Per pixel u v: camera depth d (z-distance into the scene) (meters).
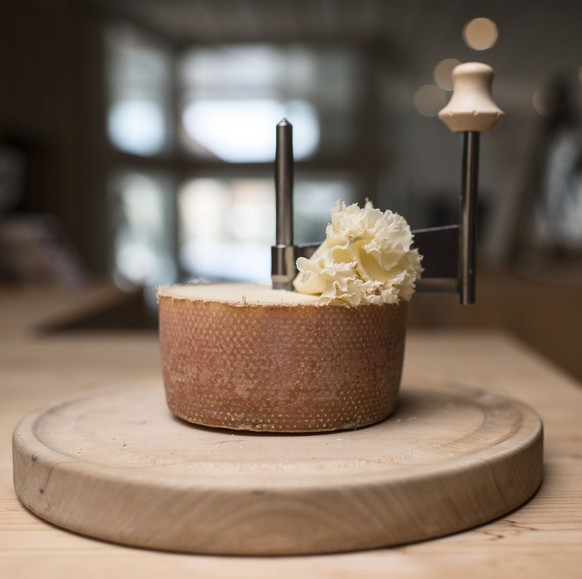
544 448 0.45
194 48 2.47
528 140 2.59
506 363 0.66
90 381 0.59
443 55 2.45
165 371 0.43
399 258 0.41
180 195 2.59
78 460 0.36
